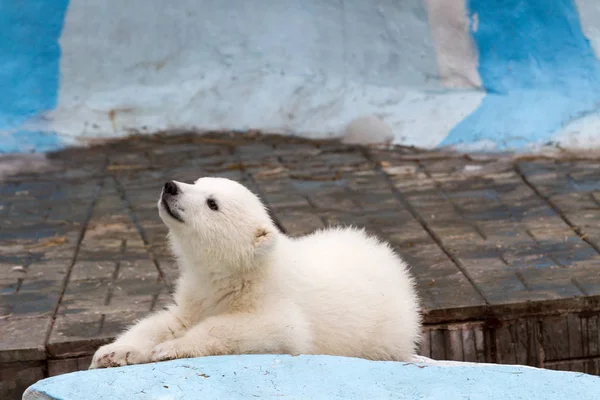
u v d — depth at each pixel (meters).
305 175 14.34
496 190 13.43
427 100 16.48
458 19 16.52
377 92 16.78
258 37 17.22
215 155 15.58
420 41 16.75
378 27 16.92
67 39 16.70
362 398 6.10
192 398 6.05
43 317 9.18
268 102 16.94
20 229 12.18
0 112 16.31
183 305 7.82
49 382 6.27
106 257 11.09
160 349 6.93
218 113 16.94
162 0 17.02
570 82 15.86
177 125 16.84
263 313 7.31
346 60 17.08
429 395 6.13
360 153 15.64
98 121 16.61
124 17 16.91
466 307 9.26
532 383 6.31
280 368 6.52
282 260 7.67
